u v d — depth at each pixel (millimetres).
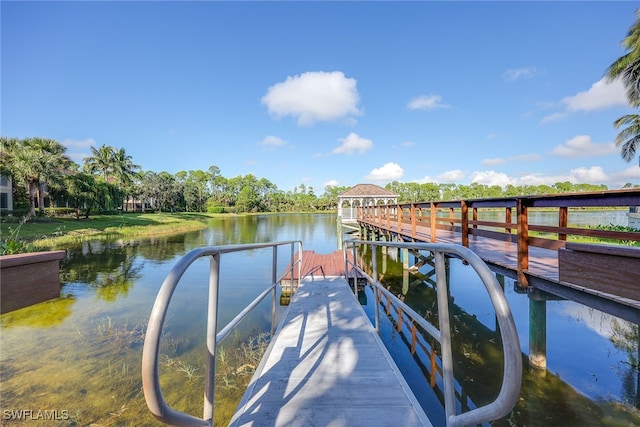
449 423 1063
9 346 3510
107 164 37562
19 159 17844
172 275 887
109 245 12766
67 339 3717
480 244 5301
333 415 1499
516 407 2713
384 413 1516
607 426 2500
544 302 3107
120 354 3383
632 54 11586
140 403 2566
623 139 14102
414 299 5941
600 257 1341
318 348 2311
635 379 3080
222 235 18062
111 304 5129
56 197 21875
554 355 3535
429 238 5863
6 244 4820
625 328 4215
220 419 2389
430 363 3502
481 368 3396
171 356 3439
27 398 2623
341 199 18188
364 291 6176
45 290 4000
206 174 61844
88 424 2326
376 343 2406
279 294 6078
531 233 12562
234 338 3924
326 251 12656
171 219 27953
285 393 1695
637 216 11875
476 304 5668
